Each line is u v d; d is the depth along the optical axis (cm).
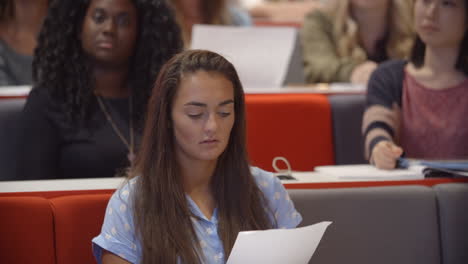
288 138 490
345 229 306
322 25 646
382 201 311
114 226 261
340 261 306
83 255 286
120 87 416
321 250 305
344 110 498
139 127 404
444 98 418
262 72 536
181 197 265
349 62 614
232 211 274
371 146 407
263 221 279
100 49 397
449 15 402
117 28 400
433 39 410
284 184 315
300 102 492
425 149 420
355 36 625
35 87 404
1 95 448
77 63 401
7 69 558
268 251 245
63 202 285
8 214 275
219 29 529
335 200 307
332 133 498
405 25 620
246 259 245
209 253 265
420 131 420
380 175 342
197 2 648
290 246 246
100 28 396
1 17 573
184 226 262
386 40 629
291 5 992
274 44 536
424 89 422
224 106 260
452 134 413
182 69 261
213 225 271
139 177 268
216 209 276
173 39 421
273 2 1061
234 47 530
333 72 609
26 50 571
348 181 323
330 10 654
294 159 492
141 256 259
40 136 390
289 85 563
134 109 409
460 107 415
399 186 318
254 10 990
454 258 314
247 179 278
